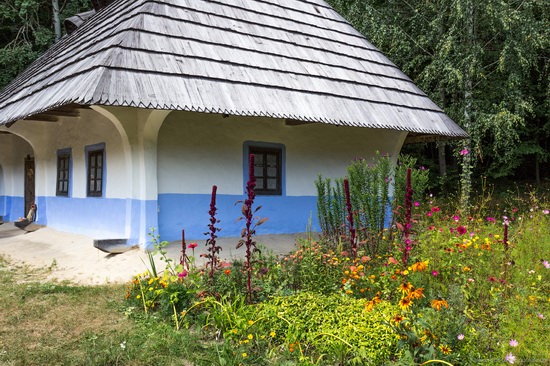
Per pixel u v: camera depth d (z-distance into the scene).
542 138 14.80
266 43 8.29
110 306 4.39
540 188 14.16
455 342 2.89
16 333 3.68
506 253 4.38
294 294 4.03
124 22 7.21
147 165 6.77
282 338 3.44
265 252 6.93
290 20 9.60
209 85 6.47
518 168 16.09
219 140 7.77
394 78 9.91
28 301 4.54
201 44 7.19
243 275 4.38
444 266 4.32
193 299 4.08
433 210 6.26
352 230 4.62
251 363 3.15
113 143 7.74
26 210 12.16
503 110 10.28
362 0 12.89
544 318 3.38
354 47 10.19
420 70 13.60
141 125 6.73
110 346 3.37
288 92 7.36
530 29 10.27
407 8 13.31
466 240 4.91
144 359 3.20
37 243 8.52
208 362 3.15
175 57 6.58
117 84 5.63
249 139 8.17
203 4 8.20
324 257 4.68
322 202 6.52
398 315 3.16
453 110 11.60
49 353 3.26
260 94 6.93
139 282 4.52
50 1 17.50
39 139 10.54
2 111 8.76
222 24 8.01
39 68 10.33
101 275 5.86
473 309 3.58
